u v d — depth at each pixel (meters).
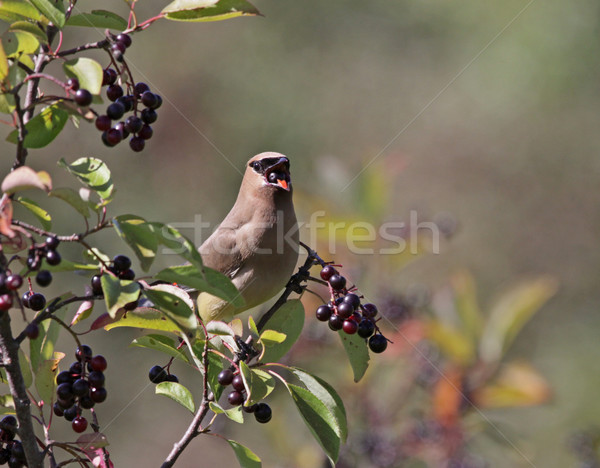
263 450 12.16
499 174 19.23
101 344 15.55
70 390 4.93
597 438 9.94
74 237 4.50
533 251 18.66
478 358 9.41
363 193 10.16
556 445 12.94
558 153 19.11
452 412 9.28
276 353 6.16
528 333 16.66
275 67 19.25
